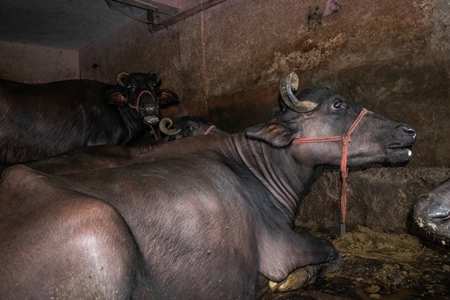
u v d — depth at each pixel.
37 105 6.12
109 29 8.62
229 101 6.31
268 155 3.39
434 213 2.26
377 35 4.44
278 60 5.51
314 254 3.11
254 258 2.78
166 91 6.80
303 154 3.40
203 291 2.55
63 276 1.93
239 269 2.67
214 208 2.62
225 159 3.25
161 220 2.41
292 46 5.32
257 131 3.14
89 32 8.77
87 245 1.96
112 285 1.99
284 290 3.15
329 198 5.04
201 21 6.64
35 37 8.98
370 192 4.66
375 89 4.50
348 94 4.74
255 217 2.91
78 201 2.07
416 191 4.27
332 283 3.31
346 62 4.73
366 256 3.90
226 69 6.30
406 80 4.25
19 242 1.96
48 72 9.68
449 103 3.96
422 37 4.11
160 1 6.63
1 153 5.93
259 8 5.70
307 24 5.12
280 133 3.19
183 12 6.80
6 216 2.10
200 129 4.93
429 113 4.11
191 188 2.62
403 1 4.21
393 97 4.36
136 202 2.40
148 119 6.38
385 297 3.00
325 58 4.95
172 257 2.42
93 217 2.01
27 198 2.17
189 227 2.49
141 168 2.71
